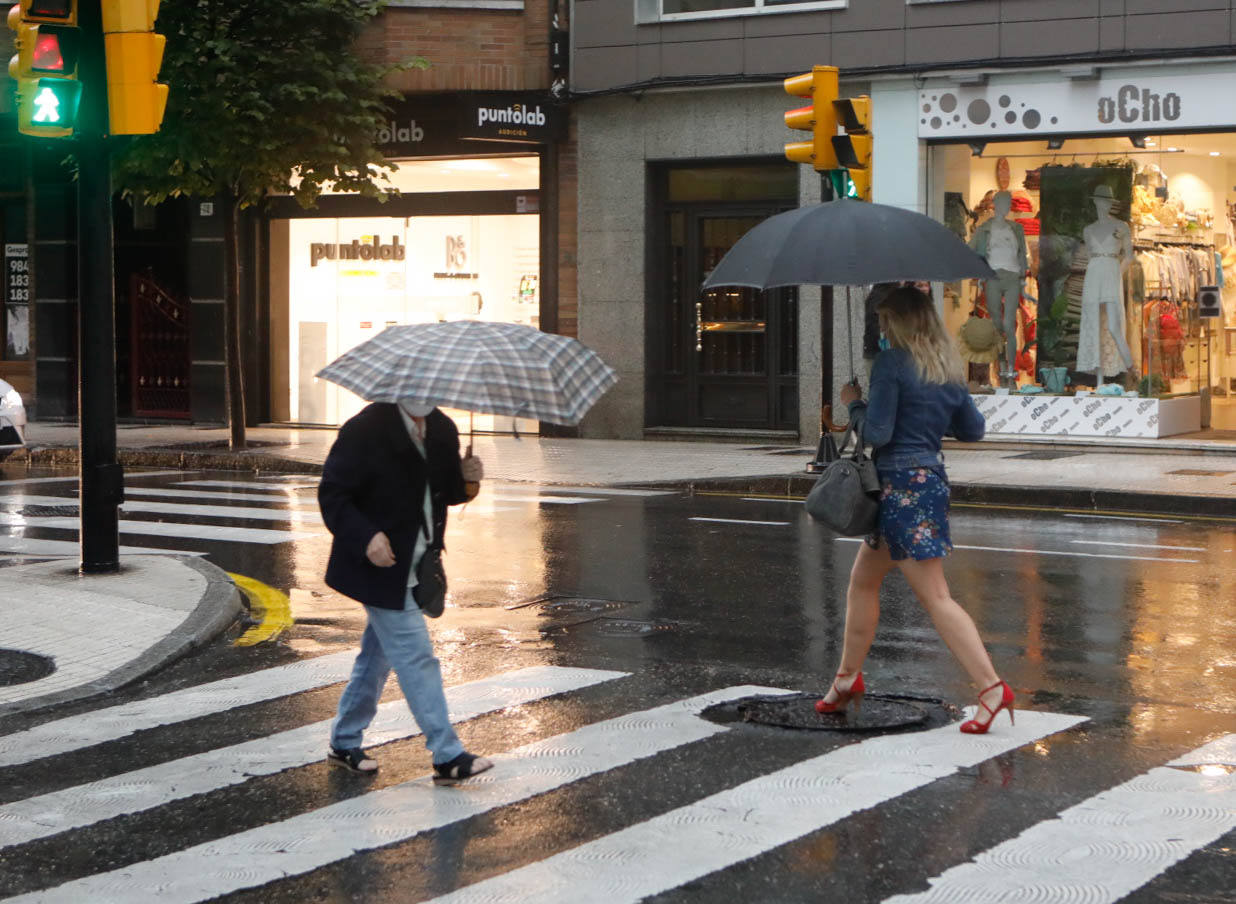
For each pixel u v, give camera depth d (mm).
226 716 6945
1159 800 5520
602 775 5902
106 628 8594
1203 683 7348
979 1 18844
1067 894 4633
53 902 4672
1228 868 4844
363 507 5789
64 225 24188
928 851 5016
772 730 6523
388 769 6051
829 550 11609
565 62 21109
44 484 16828
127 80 9586
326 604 9688
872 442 6305
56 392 24406
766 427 20734
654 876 4816
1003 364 19656
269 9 18047
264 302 23594
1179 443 18531
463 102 20203
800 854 5000
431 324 5719
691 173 21016
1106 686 7301
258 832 5297
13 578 10031
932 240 6410
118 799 5707
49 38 9594
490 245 22219
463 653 8133
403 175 22547
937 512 6383
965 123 19125
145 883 4820
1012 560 11109
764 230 6652
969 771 5891
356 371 5457
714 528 12875
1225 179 18484
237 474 18266
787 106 20062
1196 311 19000
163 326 24359
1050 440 19359
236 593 9547
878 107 19578
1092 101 18469
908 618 8953
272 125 18141
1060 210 19234
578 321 21500
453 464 5879
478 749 6285
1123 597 9617
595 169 21203
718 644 8328
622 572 10672
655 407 21344
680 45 20469
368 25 20562
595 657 8023
